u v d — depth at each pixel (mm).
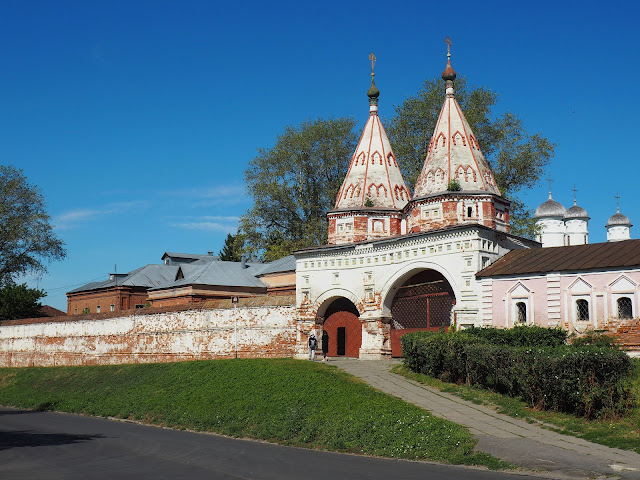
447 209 33344
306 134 57906
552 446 16250
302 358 36031
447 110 35750
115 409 30734
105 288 69188
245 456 17484
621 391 18562
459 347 24312
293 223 59125
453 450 16562
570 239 71438
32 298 65688
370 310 34438
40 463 16828
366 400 22641
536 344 25938
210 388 28969
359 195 38219
